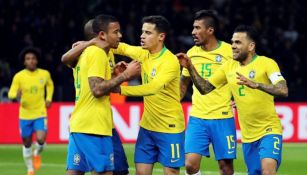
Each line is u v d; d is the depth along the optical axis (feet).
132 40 228.22
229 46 100.12
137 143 90.74
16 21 228.02
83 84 79.41
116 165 89.35
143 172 90.07
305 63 234.58
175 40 231.50
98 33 80.28
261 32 238.27
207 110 98.68
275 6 251.60
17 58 220.84
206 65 99.86
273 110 86.69
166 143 88.94
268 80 86.38
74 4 237.66
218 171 134.72
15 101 196.54
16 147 176.55
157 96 87.92
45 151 167.63
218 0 252.01
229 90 98.78
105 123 79.71
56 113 181.47
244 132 88.69
